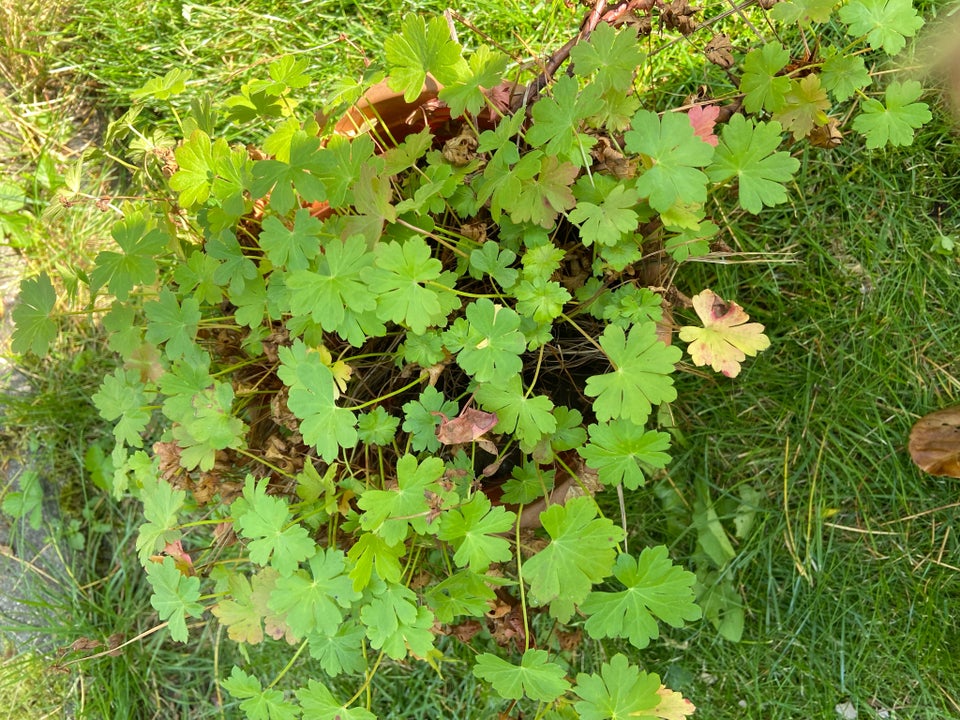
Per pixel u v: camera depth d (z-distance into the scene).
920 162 0.64
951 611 0.64
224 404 0.45
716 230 0.44
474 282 0.49
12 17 0.72
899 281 0.65
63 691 0.72
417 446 0.43
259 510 0.42
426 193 0.41
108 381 0.49
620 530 0.39
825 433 0.65
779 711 0.65
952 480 0.64
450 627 0.49
